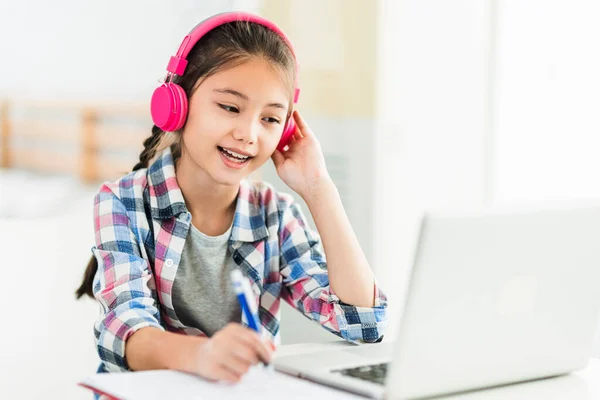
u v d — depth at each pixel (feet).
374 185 9.38
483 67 9.24
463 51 9.38
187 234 4.42
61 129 8.39
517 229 3.01
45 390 5.53
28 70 8.31
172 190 4.38
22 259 5.85
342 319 4.31
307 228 4.86
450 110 9.46
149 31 8.66
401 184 9.52
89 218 6.34
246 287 3.15
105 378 3.14
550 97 8.56
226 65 3.96
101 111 8.62
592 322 3.43
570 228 3.17
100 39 8.53
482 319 3.04
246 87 3.96
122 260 4.05
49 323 5.74
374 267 9.43
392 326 8.95
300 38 8.96
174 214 4.34
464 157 9.43
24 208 8.14
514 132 9.00
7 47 8.23
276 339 4.75
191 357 3.22
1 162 8.18
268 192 4.83
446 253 2.84
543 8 8.63
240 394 2.97
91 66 8.54
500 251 2.98
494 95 9.16
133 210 4.32
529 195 8.82
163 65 8.70
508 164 9.08
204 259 4.47
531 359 3.31
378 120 9.37
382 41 9.34
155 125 4.43
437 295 2.88
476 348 3.08
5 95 8.16
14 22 8.22
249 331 3.10
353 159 9.28
